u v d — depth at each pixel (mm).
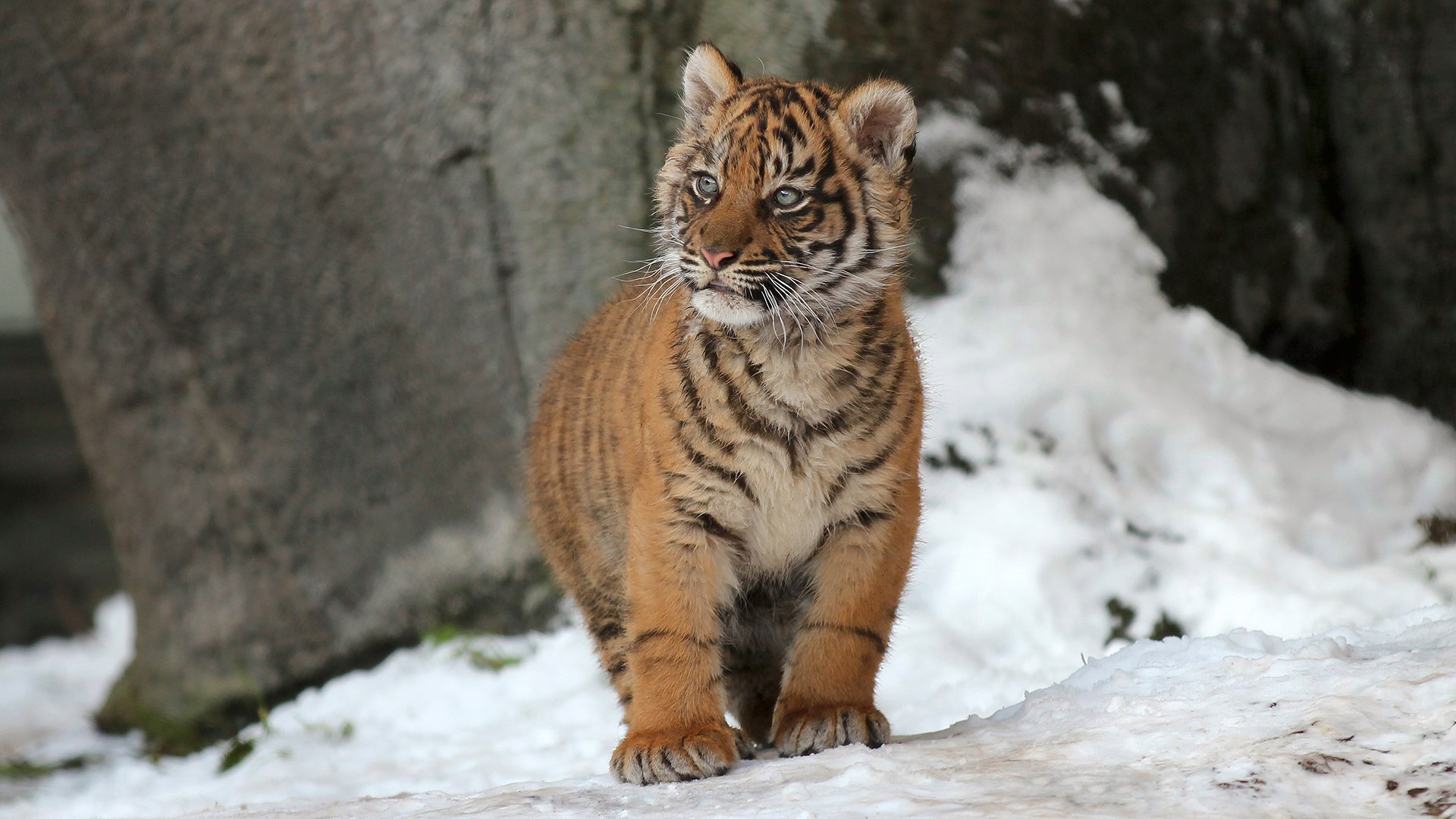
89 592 23547
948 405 10938
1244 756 4816
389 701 11484
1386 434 11523
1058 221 11656
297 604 12883
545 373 9484
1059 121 11742
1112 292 11562
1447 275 12414
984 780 5031
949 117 11523
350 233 12289
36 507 24031
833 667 6703
